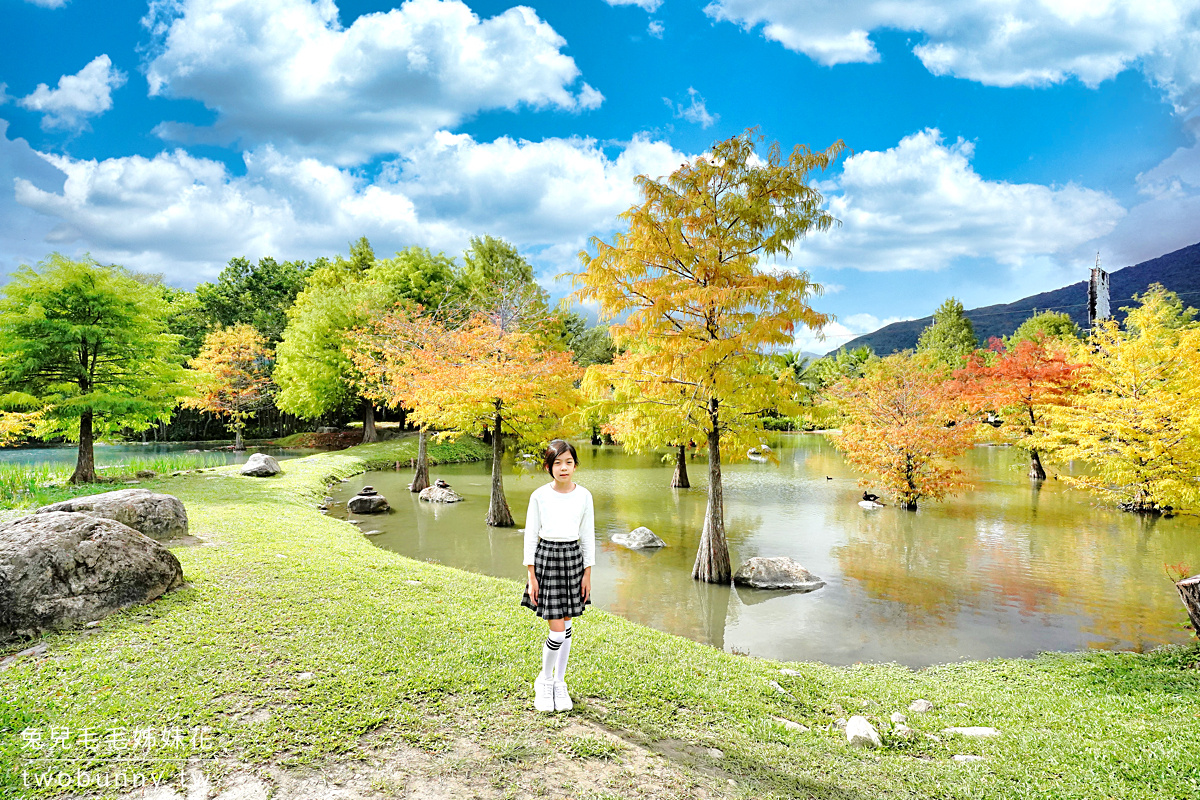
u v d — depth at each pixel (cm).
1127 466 1641
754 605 967
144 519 912
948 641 810
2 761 331
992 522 1650
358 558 931
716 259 1069
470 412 1622
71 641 516
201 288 5122
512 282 3788
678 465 2403
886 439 1862
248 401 3991
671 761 379
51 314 1730
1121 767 400
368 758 356
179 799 310
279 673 470
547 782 341
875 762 411
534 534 433
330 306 3656
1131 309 1814
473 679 480
